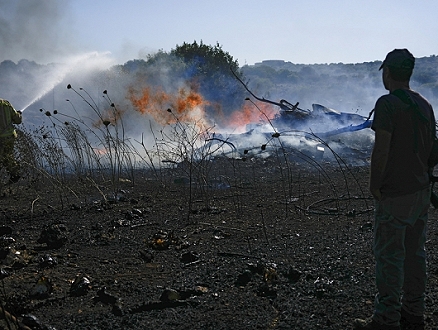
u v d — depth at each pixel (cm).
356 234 640
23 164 973
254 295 454
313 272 500
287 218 752
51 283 480
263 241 629
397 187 356
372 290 448
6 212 814
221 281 490
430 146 369
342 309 414
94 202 863
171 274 519
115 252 600
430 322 391
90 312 429
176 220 750
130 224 726
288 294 450
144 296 458
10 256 557
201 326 395
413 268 381
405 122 352
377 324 367
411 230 379
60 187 908
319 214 769
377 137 350
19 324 389
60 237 631
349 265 515
